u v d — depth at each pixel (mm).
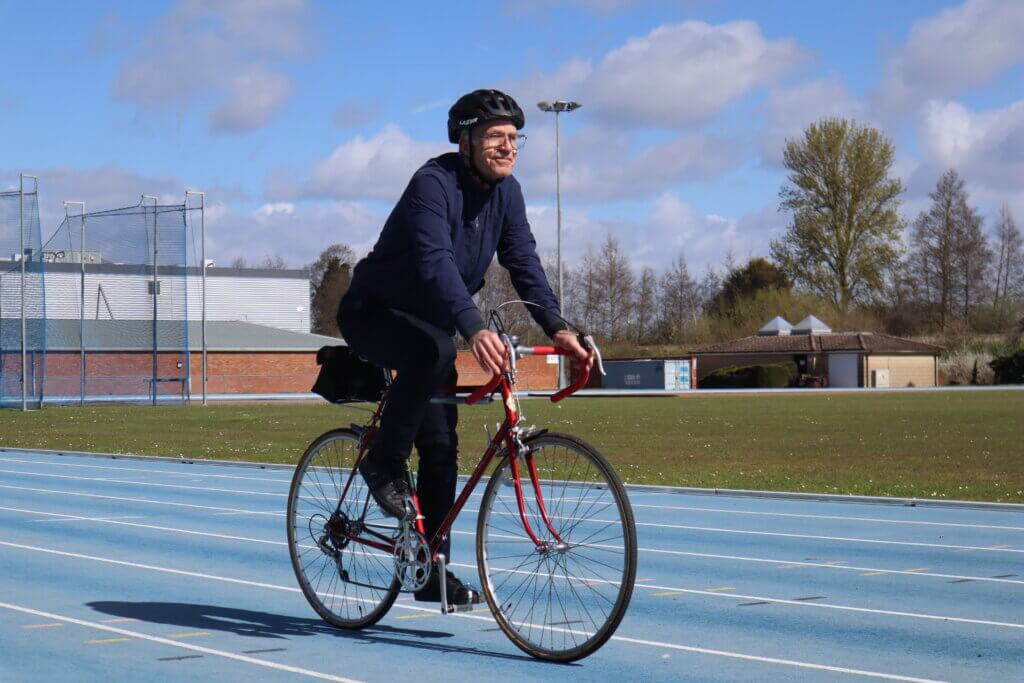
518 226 5023
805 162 73875
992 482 13727
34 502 11875
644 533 9391
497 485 4914
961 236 80688
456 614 5734
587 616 4578
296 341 59594
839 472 15180
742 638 5227
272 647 4961
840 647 5035
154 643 5043
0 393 37469
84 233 38938
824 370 71938
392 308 4898
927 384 73062
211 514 10773
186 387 39969
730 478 14352
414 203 4680
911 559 7910
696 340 83562
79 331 39406
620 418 31062
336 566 5410
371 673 4480
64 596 6305
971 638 5238
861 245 73688
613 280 82312
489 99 4719
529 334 64062
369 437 5230
